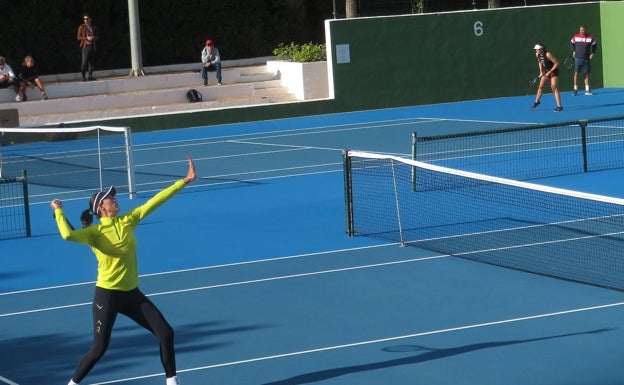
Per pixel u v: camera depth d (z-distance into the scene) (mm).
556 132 27969
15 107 34312
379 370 9484
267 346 10438
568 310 11305
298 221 17578
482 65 38562
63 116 34344
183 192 21297
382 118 34250
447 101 38156
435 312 11477
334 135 30359
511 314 11242
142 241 16453
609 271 12961
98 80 36969
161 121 33781
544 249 14398
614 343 9992
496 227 16141
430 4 46875
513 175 21531
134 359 10117
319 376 9391
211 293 12781
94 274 14266
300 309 11844
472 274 13164
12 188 22891
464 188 19953
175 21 43312
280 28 45906
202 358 10102
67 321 11727
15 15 40281
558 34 39562
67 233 8648
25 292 13312
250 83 38219
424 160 24281
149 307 8875
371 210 18234
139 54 38250
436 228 16312
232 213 18656
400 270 13570
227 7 44531
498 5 42094
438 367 9492
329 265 14062
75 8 42000
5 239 17141
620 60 40031
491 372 9281
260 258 14750
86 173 24828
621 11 39688
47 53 40781
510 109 34781
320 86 38250
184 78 38094
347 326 11055
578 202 17969
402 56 37469
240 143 29484
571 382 8922
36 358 10312
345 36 36656
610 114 31594
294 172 23438
